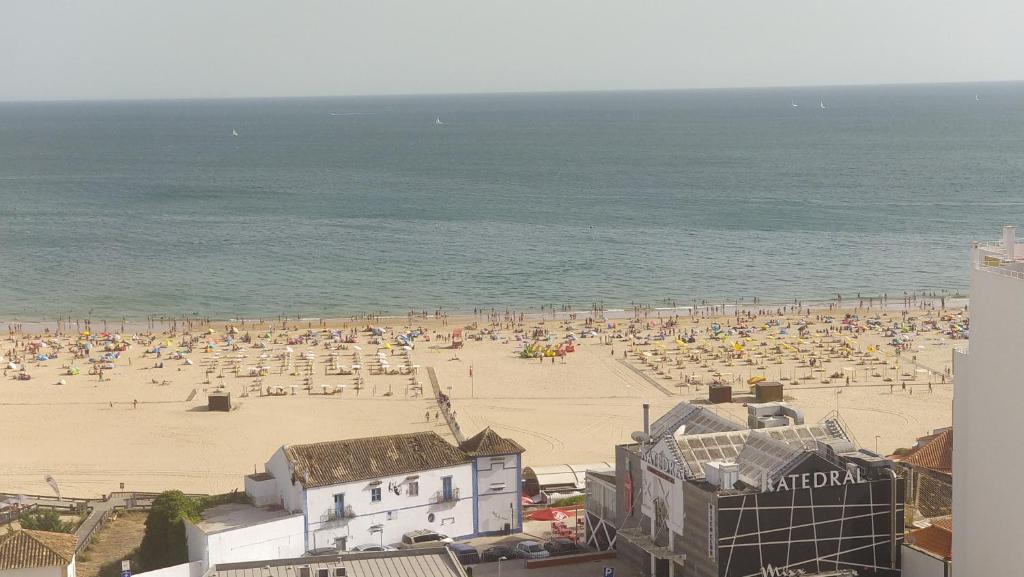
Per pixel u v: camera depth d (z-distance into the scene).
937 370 153.88
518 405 138.25
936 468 83.25
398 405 138.12
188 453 118.38
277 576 60.94
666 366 157.75
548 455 116.50
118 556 84.81
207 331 183.88
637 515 74.38
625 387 147.00
